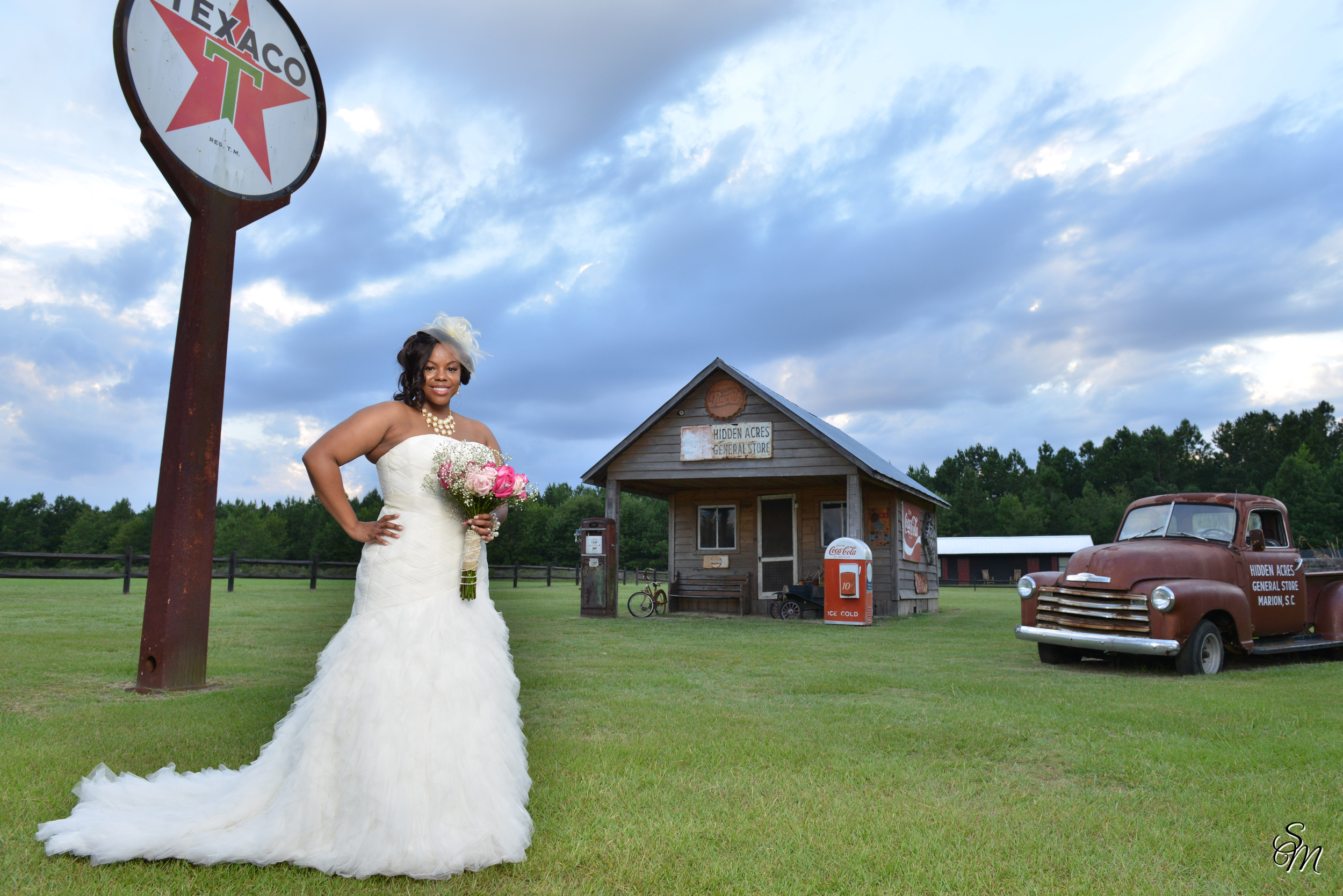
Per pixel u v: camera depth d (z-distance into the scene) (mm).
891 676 7375
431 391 2967
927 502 21641
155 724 4715
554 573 39031
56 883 2418
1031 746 4547
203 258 6516
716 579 18641
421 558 2805
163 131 6293
